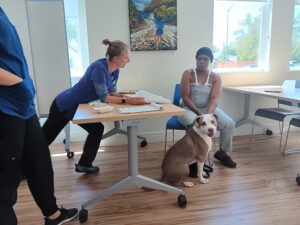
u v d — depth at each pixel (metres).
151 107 1.65
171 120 2.59
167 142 3.33
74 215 1.69
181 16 3.11
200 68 2.54
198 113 2.46
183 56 3.22
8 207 1.19
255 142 3.27
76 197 2.01
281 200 1.91
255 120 3.60
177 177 2.08
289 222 1.65
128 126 1.71
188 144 2.09
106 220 1.70
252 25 3.45
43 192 1.42
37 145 1.34
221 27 3.37
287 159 2.71
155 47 3.10
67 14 3.07
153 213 1.77
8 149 1.15
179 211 1.79
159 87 3.23
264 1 3.37
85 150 2.38
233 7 3.35
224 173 2.38
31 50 2.88
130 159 1.77
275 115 2.77
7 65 1.09
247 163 2.61
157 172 2.44
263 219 1.69
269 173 2.38
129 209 1.83
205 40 3.24
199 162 2.17
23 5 2.78
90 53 2.99
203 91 2.55
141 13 2.99
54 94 3.03
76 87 2.07
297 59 3.70
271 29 3.42
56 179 2.32
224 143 2.54
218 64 3.47
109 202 1.92
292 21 3.46
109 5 2.93
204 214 1.75
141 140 3.23
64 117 2.13
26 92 1.13
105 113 1.51
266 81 3.56
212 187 2.12
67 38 3.00
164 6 3.02
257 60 3.58
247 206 1.84
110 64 2.02
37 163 1.36
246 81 3.48
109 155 2.91
